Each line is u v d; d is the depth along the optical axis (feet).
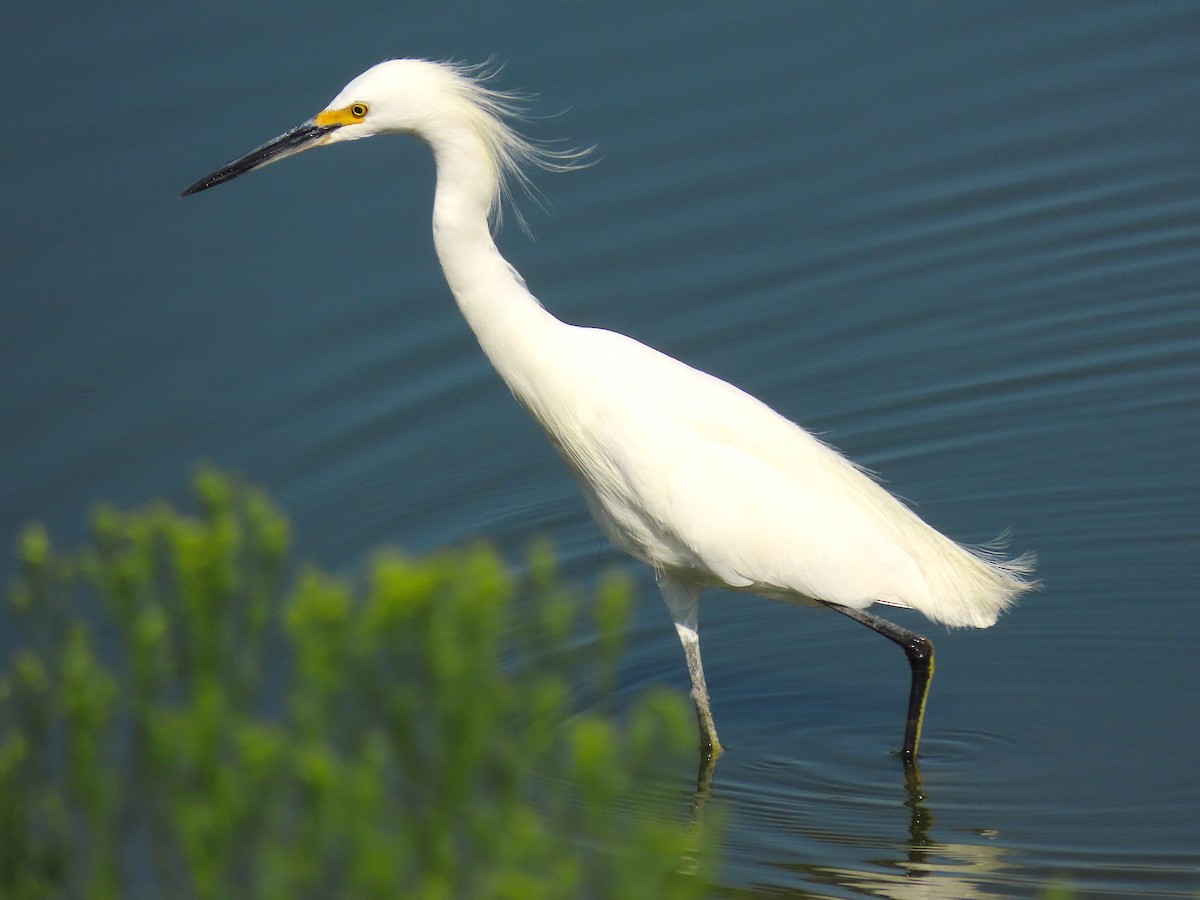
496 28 58.75
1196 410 46.78
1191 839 30.19
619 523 33.53
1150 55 59.41
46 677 19.26
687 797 32.48
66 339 48.21
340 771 16.10
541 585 18.43
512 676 35.96
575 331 32.86
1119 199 55.16
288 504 43.62
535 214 54.03
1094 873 29.14
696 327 50.88
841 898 28.45
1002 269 53.11
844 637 39.24
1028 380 48.83
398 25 58.59
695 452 31.94
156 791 18.21
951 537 42.16
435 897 15.26
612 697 36.24
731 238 53.42
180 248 51.29
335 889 16.38
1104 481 44.06
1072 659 37.09
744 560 32.24
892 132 56.90
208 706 16.97
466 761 16.07
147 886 23.71
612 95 57.06
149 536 18.43
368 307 50.06
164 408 46.32
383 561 17.43
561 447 33.40
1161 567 40.14
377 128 31.42
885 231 54.19
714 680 37.52
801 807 32.04
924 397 48.39
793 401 48.52
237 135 53.67
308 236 52.08
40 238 50.96
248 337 48.83
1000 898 28.45
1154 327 50.55
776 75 58.18
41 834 19.02
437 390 48.08
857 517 32.94
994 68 59.00
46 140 53.83
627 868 15.64
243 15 58.65
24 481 43.27
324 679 16.89
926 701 35.81
